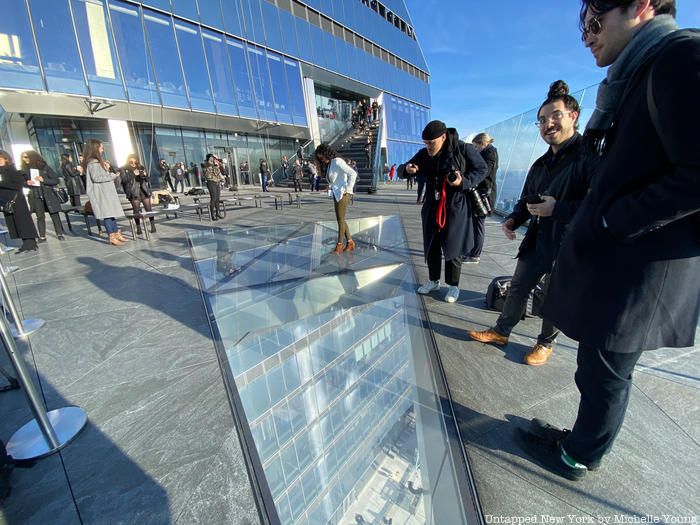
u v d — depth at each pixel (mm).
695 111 803
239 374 2844
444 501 1464
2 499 1420
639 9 1016
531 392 1955
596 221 1126
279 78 18391
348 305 4035
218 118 15680
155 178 14750
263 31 17516
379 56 27234
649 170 1000
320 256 5059
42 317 3135
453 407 1854
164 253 5367
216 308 3344
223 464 1580
